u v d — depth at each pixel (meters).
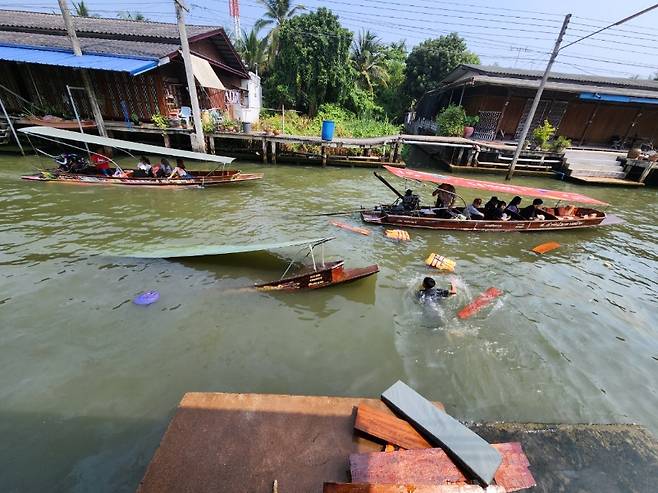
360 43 32.06
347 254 7.99
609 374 4.95
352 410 3.27
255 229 9.17
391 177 16.95
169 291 6.16
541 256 8.73
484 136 22.02
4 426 3.66
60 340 4.90
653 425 4.15
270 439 2.95
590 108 21.72
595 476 2.93
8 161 14.77
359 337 5.33
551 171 19.89
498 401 4.35
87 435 3.62
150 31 18.62
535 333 5.68
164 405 4.01
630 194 16.66
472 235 9.64
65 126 15.54
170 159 17.70
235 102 24.52
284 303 6.04
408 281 7.00
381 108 31.91
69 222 8.80
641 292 7.38
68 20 14.19
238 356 4.83
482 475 2.67
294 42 24.47
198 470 2.67
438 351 5.12
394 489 2.52
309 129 22.91
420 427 3.06
